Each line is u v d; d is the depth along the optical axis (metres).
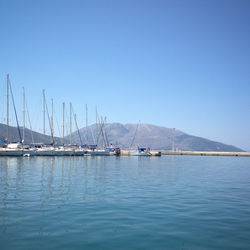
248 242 11.23
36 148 82.56
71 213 15.03
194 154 160.38
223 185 27.62
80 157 87.19
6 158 69.19
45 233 11.84
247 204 18.17
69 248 10.32
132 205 17.31
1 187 23.39
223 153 156.12
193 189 24.55
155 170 46.38
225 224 13.56
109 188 24.12
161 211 15.94
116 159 87.44
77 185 25.42
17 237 11.34
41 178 30.34
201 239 11.48
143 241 11.16
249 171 47.06
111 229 12.53
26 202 17.52
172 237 11.67
